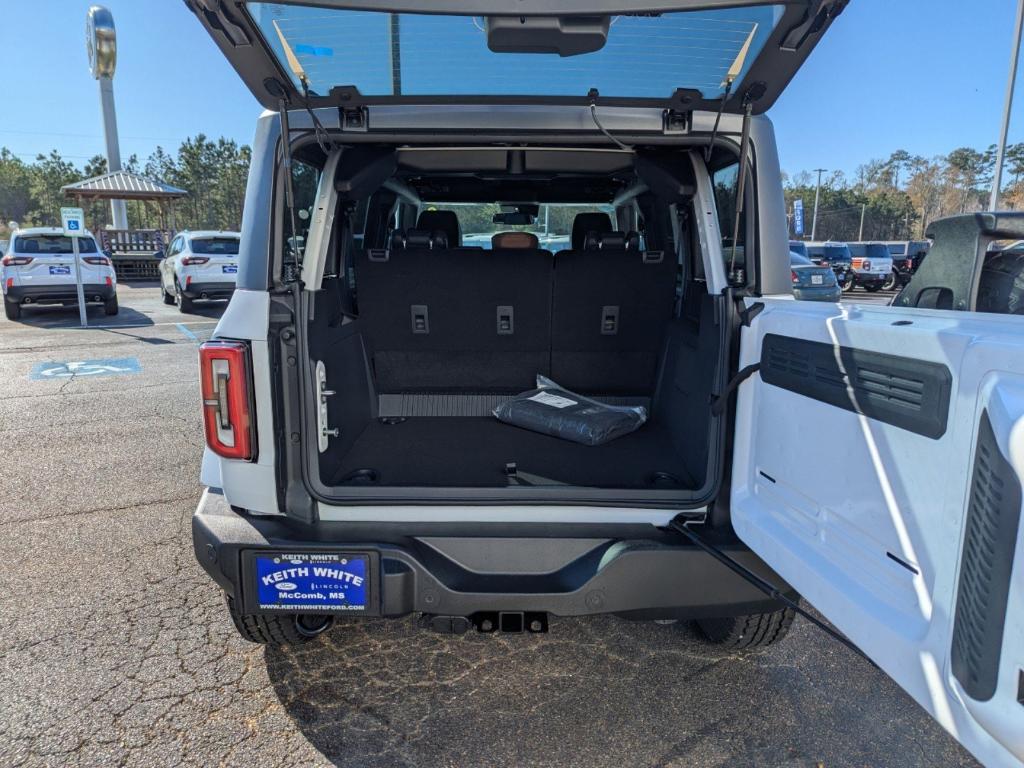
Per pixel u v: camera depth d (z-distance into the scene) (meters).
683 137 2.14
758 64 1.85
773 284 2.14
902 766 2.09
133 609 2.97
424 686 2.46
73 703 2.35
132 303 17.89
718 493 2.11
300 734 2.20
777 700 2.39
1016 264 3.79
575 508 2.12
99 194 26.39
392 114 2.11
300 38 1.71
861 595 1.45
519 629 2.00
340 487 2.12
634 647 2.71
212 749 2.13
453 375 3.26
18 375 8.25
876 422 1.40
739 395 2.04
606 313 3.12
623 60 1.86
